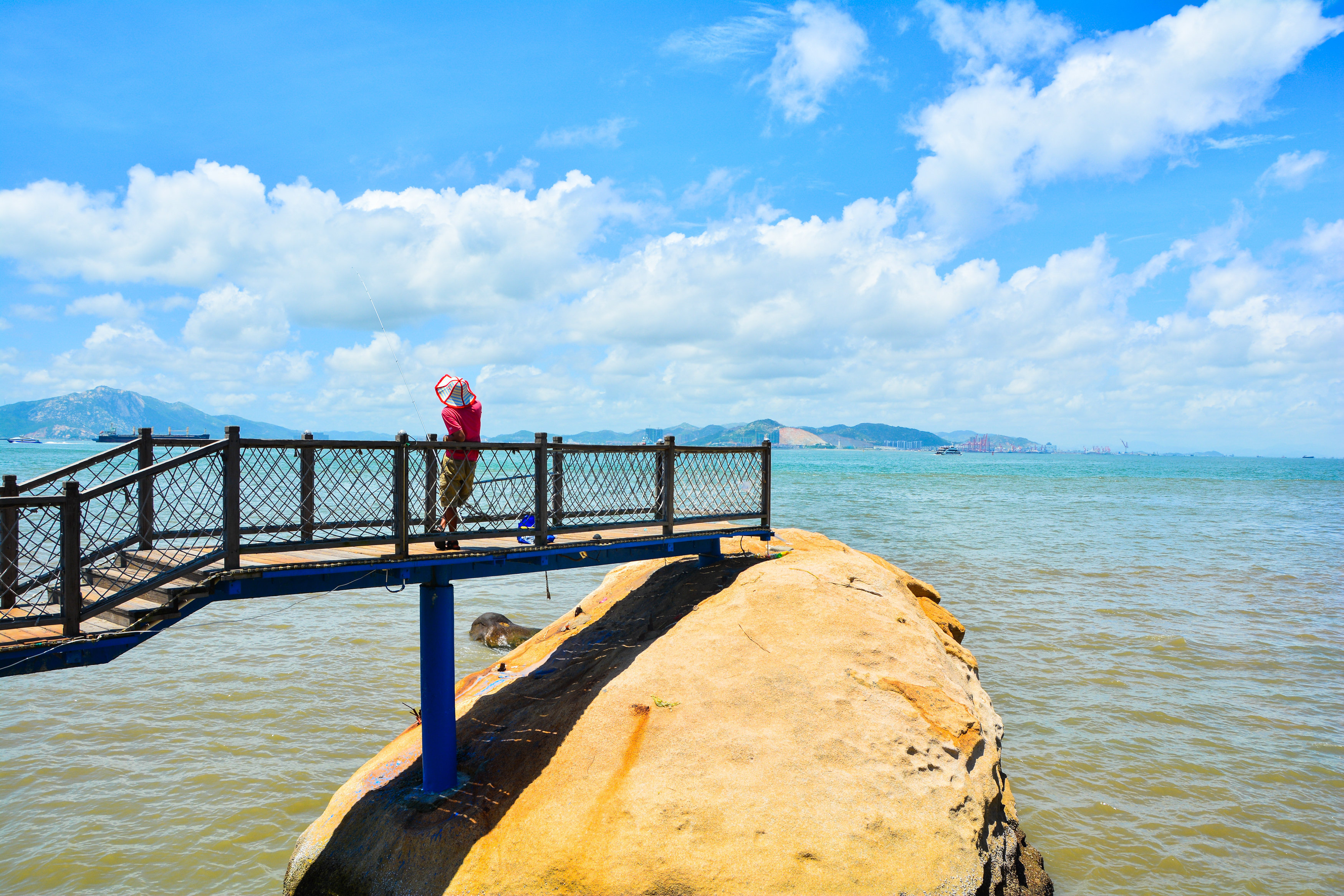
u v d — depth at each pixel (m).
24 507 5.17
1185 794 9.66
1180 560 27.33
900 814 6.38
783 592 9.38
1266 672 14.28
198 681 13.27
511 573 7.93
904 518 40.97
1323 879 7.97
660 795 6.39
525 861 6.14
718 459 10.76
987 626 17.30
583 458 8.84
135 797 9.12
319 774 9.78
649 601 10.17
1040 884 7.34
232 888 7.40
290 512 6.69
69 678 13.39
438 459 7.71
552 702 8.05
